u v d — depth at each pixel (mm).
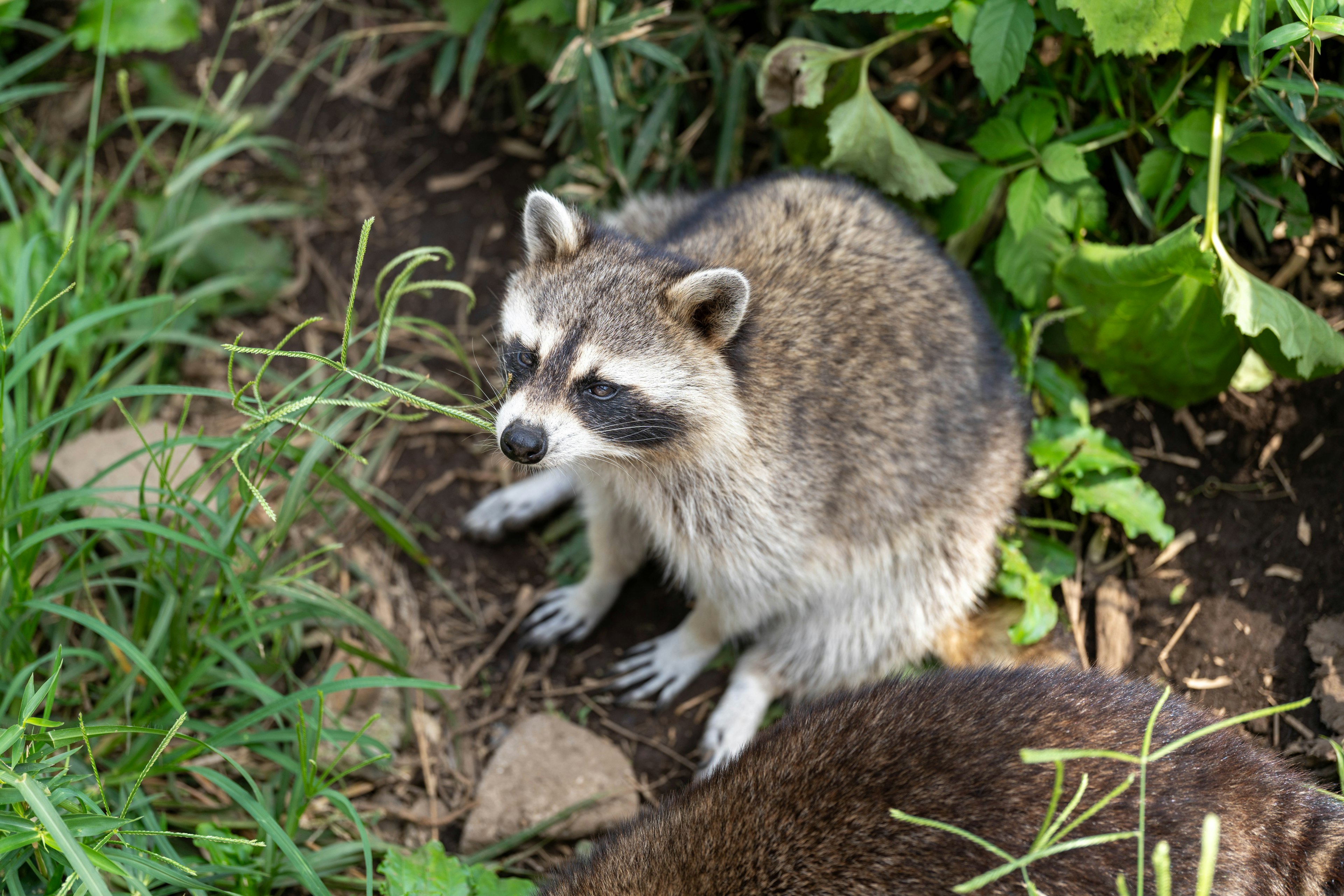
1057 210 4398
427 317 5355
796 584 4188
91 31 5246
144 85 5734
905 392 3984
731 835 2961
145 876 3207
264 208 5344
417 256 3867
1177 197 4480
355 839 3969
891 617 4312
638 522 4422
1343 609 4059
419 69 5816
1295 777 3088
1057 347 4773
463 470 5098
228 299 5398
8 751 3096
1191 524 4488
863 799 2885
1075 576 4539
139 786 3123
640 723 4496
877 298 4043
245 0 5781
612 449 3770
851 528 4086
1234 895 2732
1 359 3523
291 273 5488
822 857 2826
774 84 4566
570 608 4699
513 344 3852
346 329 3082
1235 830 2803
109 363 4105
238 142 5215
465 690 4570
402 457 5109
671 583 4836
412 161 5711
